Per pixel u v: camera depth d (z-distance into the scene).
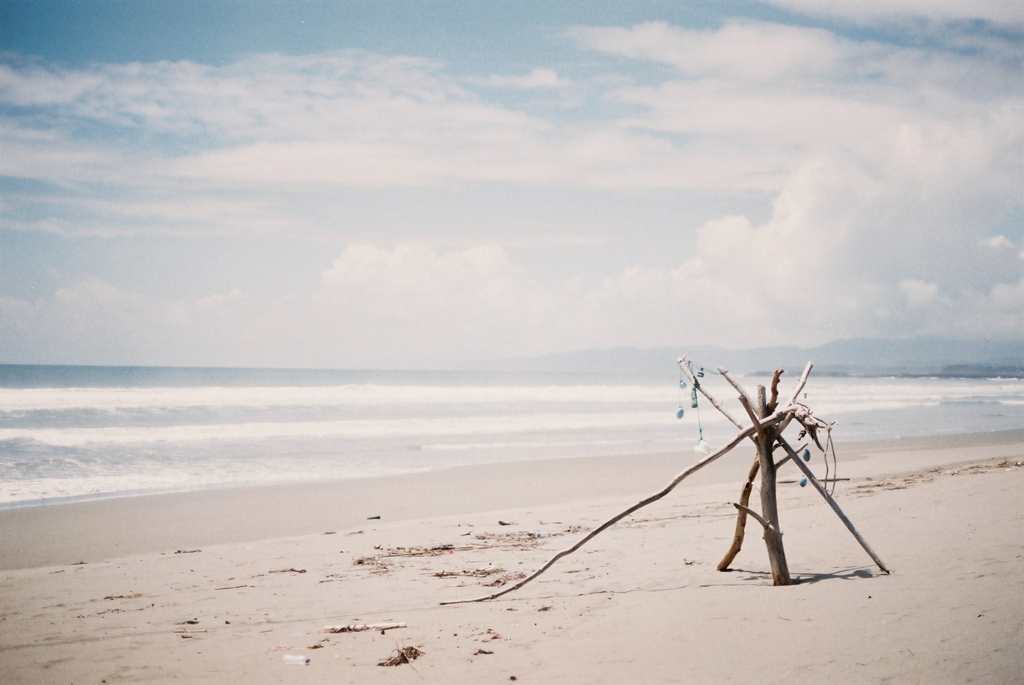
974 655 4.29
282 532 11.68
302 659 4.99
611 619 5.65
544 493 15.55
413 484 16.92
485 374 187.38
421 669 4.70
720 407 7.05
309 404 39.97
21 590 7.73
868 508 10.32
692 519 11.16
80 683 4.75
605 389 65.62
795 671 4.28
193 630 5.98
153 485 16.72
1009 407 47.44
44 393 37.19
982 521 8.51
